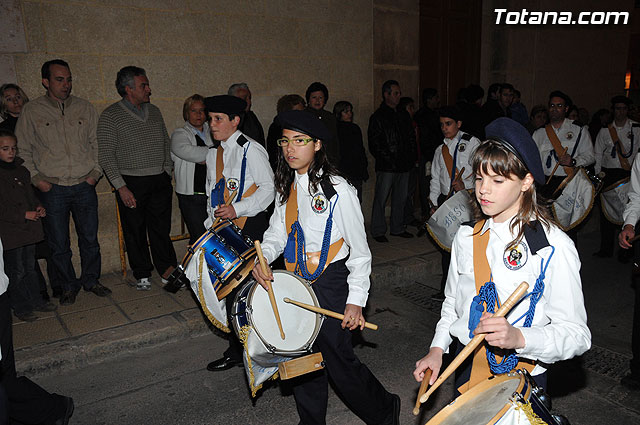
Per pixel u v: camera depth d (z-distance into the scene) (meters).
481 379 1.85
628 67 14.04
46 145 4.43
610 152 6.07
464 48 8.27
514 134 1.58
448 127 4.62
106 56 5.10
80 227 4.70
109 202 5.37
